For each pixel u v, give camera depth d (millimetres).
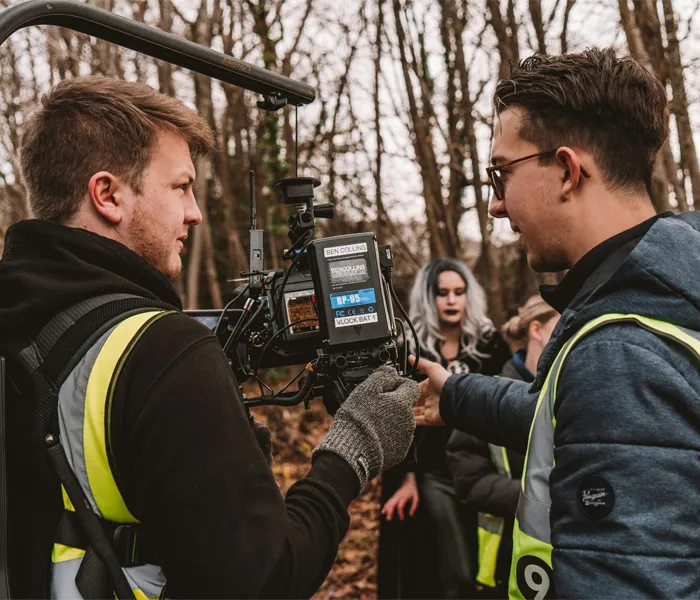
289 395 1428
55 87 1158
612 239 1088
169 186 1153
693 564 853
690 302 940
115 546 962
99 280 1027
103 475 945
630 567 848
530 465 1089
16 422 997
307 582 951
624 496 875
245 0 8656
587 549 890
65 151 1101
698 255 971
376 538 4762
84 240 1054
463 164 8859
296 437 6938
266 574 876
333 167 9703
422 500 2908
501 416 1489
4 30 1097
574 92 1103
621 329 957
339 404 1290
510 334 2795
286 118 9492
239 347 1487
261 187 9664
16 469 1003
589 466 910
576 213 1127
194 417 919
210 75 1390
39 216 1146
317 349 1357
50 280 1030
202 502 889
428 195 8070
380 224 9656
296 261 1440
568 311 1099
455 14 7723
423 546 2895
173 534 891
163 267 1176
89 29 1226
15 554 1008
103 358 960
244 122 9641
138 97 1144
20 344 1024
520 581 1092
